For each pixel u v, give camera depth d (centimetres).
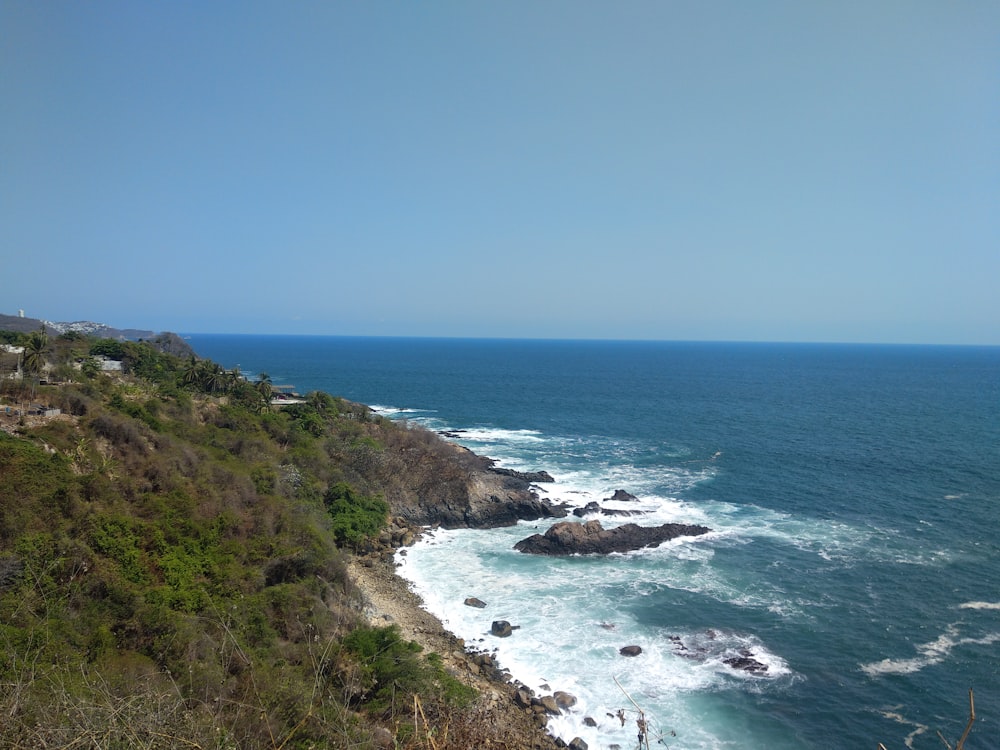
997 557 4800
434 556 4978
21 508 3023
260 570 3450
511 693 3112
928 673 3291
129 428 4278
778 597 4172
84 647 2327
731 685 3216
